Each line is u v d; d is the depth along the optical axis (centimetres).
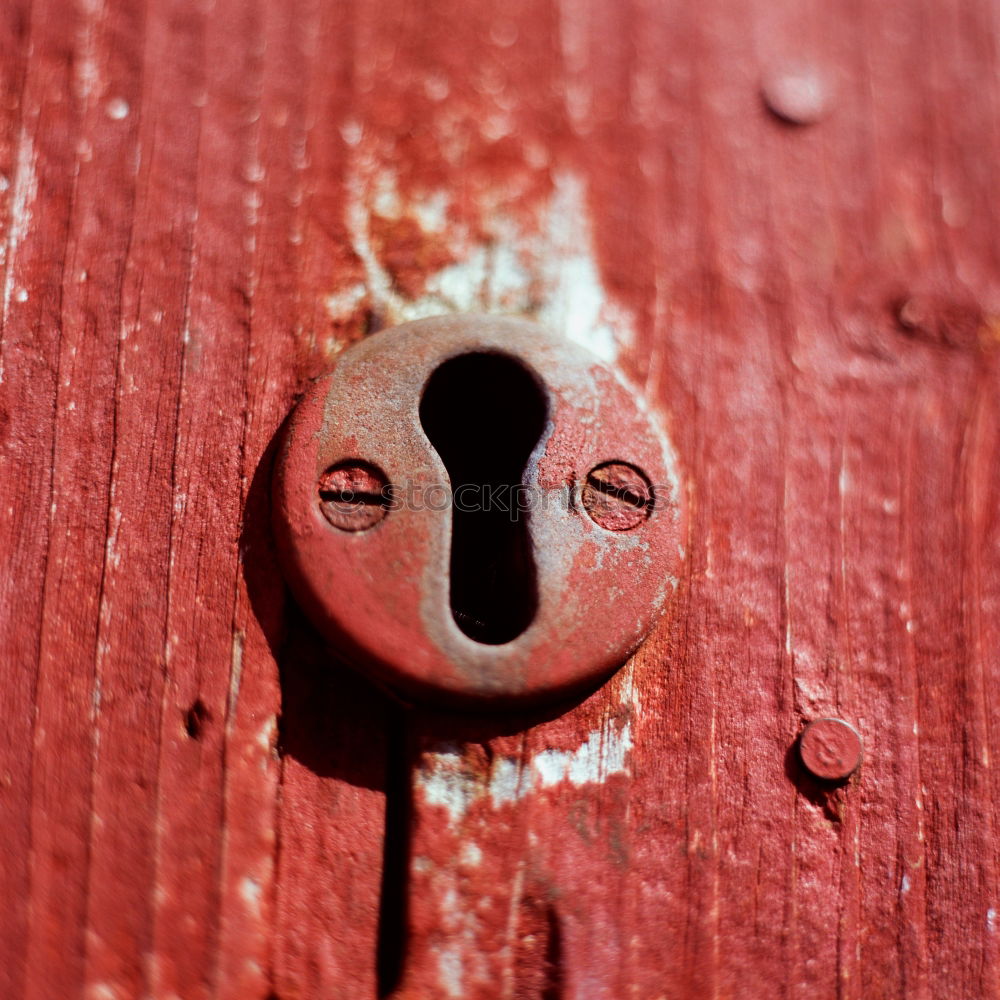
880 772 22
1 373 22
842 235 24
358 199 23
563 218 24
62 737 21
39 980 20
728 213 24
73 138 23
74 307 22
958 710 22
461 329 22
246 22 24
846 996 21
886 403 23
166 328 22
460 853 21
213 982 21
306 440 22
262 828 21
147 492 22
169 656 21
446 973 21
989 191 25
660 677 22
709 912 21
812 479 23
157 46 24
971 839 22
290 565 21
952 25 25
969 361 24
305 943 21
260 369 22
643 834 21
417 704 21
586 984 21
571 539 21
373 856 21
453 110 24
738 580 22
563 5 25
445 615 21
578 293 23
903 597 23
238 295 23
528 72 24
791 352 23
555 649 21
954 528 23
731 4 25
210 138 23
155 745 21
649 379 23
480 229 23
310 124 24
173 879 21
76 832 21
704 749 22
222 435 22
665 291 23
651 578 22
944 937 21
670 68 25
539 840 21
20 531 21
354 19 24
